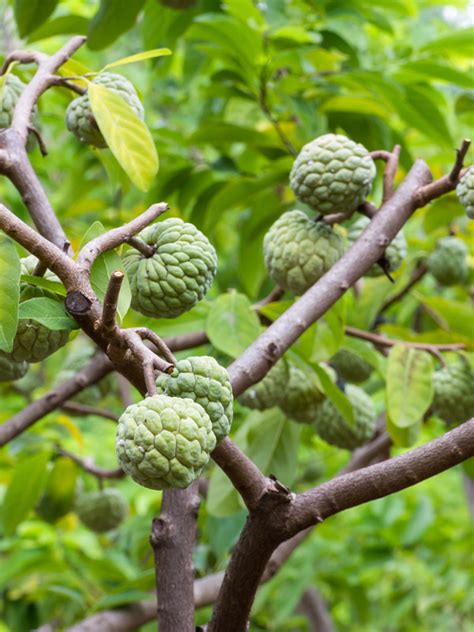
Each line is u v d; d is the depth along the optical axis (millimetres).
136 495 2201
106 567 1932
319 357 1375
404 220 1266
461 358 1505
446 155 1853
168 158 1941
